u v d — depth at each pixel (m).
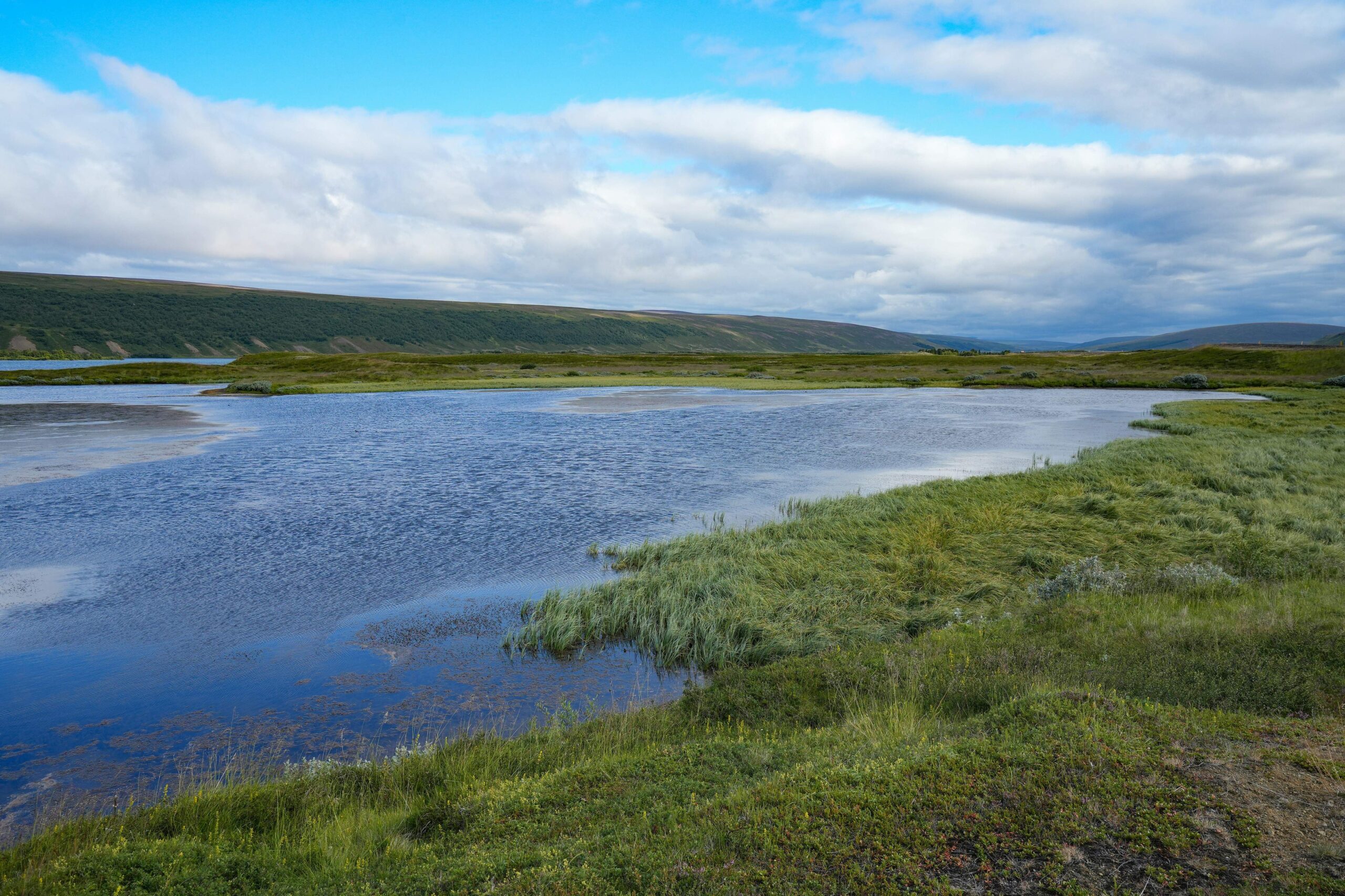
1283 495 20.97
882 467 29.64
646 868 4.98
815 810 5.50
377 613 13.65
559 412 54.53
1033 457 31.83
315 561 16.81
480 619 13.41
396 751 8.62
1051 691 7.79
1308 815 4.99
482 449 35.16
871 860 4.86
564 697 10.41
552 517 21.23
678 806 5.94
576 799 6.43
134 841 6.02
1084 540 16.89
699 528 19.94
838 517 19.25
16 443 36.16
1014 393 75.75
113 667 11.23
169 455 32.50
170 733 9.23
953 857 4.85
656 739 8.22
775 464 30.52
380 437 39.66
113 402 64.88
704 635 12.19
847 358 155.75
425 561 16.92
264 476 27.47
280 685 10.65
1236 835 4.82
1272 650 8.73
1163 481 22.88
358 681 10.84
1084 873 4.58
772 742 7.56
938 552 16.23
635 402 63.75
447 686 10.69
